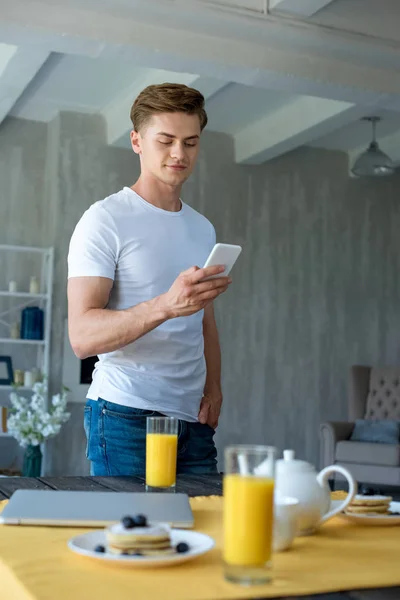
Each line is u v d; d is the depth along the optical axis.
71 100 6.23
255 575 0.83
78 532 1.09
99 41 4.06
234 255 1.65
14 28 3.91
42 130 6.62
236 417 6.95
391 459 5.96
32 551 0.97
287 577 0.87
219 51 4.34
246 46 4.41
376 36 4.44
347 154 7.54
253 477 0.85
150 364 1.87
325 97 4.93
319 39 4.35
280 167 7.25
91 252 1.85
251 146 6.79
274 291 7.15
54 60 5.37
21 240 6.50
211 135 6.98
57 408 5.65
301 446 7.17
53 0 3.92
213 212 6.95
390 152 7.05
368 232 7.57
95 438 1.88
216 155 6.98
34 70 4.94
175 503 1.22
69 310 1.84
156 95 1.86
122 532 0.92
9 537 1.05
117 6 3.98
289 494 1.13
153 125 1.87
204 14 4.05
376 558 0.99
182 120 1.87
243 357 7.00
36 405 5.60
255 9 4.14
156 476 1.45
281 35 4.31
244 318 7.02
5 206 6.48
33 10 3.91
